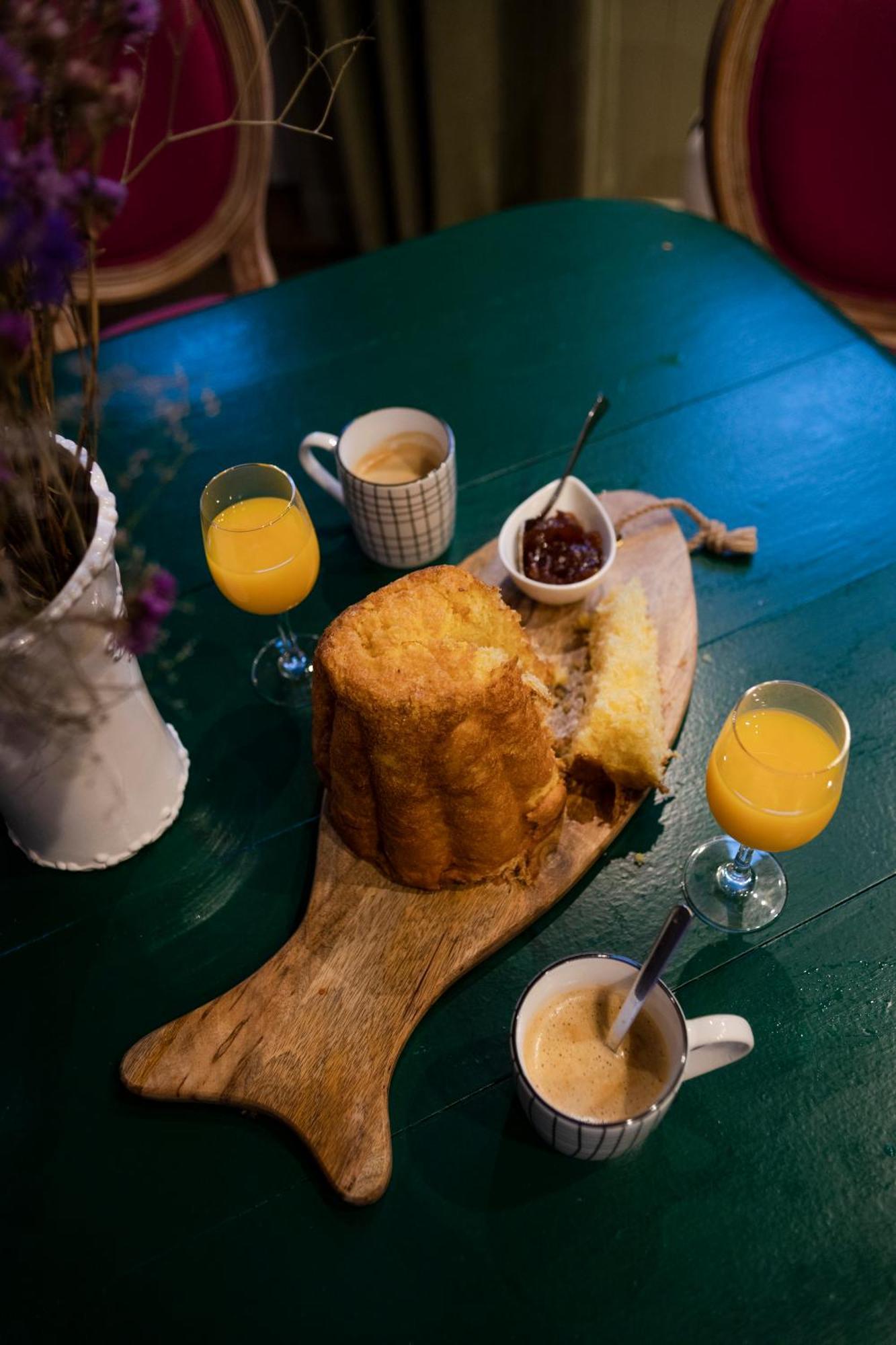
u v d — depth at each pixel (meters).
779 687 1.01
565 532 1.27
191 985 1.02
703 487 1.40
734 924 1.02
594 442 1.47
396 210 2.99
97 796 1.04
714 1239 0.84
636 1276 0.83
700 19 2.72
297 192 3.53
